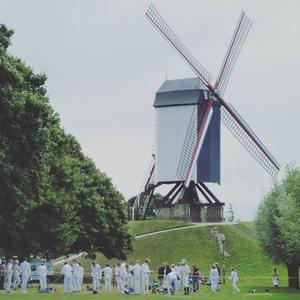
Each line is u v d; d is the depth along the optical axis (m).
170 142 166.25
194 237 152.88
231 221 169.62
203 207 167.50
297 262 92.06
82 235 103.56
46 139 61.22
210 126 160.50
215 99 158.50
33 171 62.06
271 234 93.75
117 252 115.56
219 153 164.00
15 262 68.75
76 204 97.94
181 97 164.00
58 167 81.62
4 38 59.84
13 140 58.81
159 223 162.75
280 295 72.56
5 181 57.94
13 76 58.47
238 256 144.50
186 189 166.50
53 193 77.56
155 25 151.75
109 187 117.38
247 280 121.12
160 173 167.75
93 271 72.19
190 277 88.88
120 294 67.44
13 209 59.47
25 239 76.06
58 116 80.56
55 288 79.44
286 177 96.12
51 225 78.38
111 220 114.38
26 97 59.53
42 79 68.81
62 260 137.88
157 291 76.25
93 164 115.75
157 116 167.88
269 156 153.25
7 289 65.50
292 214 83.06
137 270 71.25
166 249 147.62
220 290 86.00
